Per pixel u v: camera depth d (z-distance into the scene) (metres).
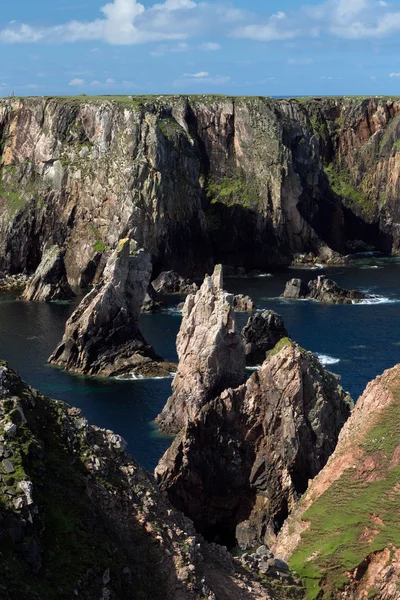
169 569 41.81
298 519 60.81
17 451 40.38
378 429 64.38
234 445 77.12
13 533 36.34
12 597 33.56
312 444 77.25
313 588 52.91
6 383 45.47
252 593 45.25
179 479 75.00
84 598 36.81
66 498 41.00
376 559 54.41
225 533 75.56
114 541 41.22
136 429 99.19
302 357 79.12
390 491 58.97
